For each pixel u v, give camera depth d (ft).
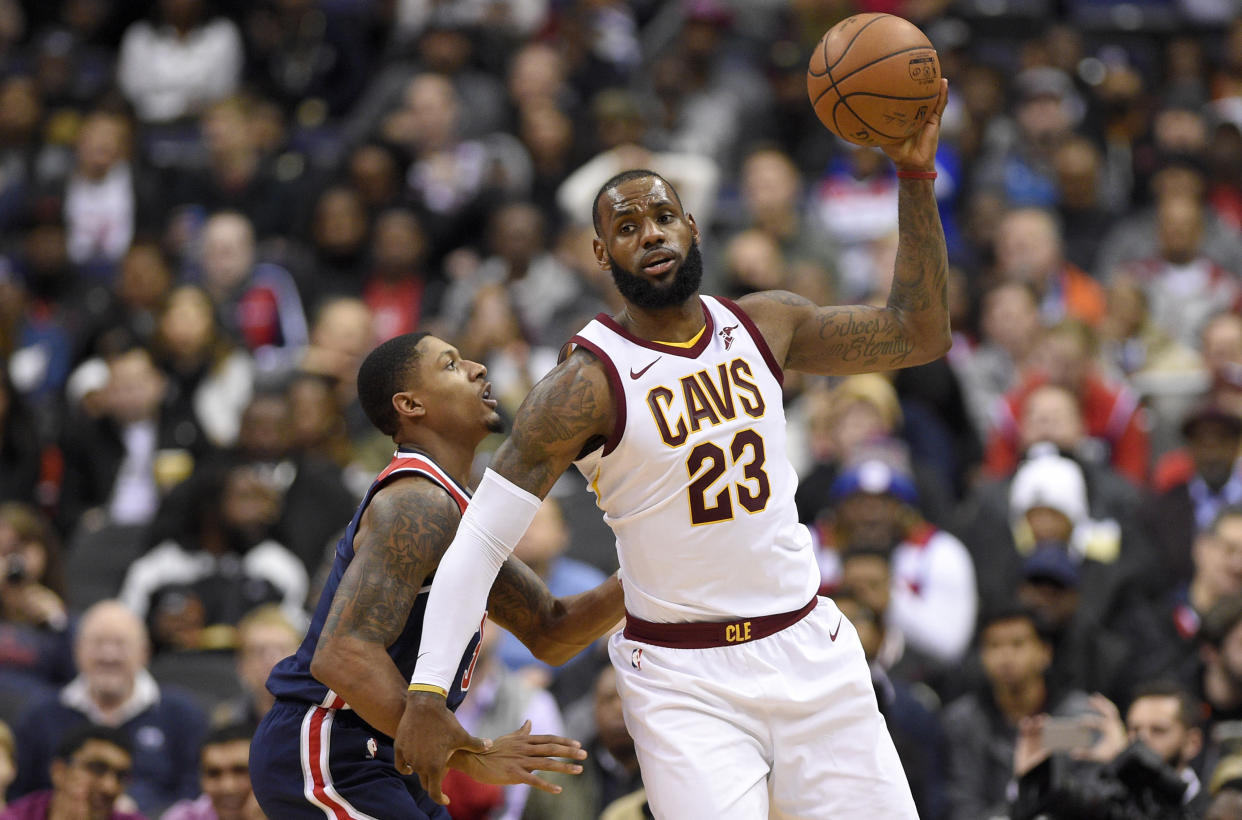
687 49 157.28
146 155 160.97
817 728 46.65
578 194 140.26
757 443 46.37
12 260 151.43
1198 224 130.41
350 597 45.98
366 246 140.46
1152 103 157.17
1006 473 110.11
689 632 46.70
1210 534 88.07
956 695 90.84
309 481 104.63
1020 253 129.39
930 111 48.70
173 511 102.37
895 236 127.85
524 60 156.87
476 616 45.34
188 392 121.19
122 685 83.82
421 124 147.43
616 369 45.68
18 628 93.50
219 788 70.74
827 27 161.68
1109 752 68.18
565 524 104.94
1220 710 76.13
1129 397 111.24
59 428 123.44
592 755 77.20
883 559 85.40
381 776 48.52
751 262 124.88
